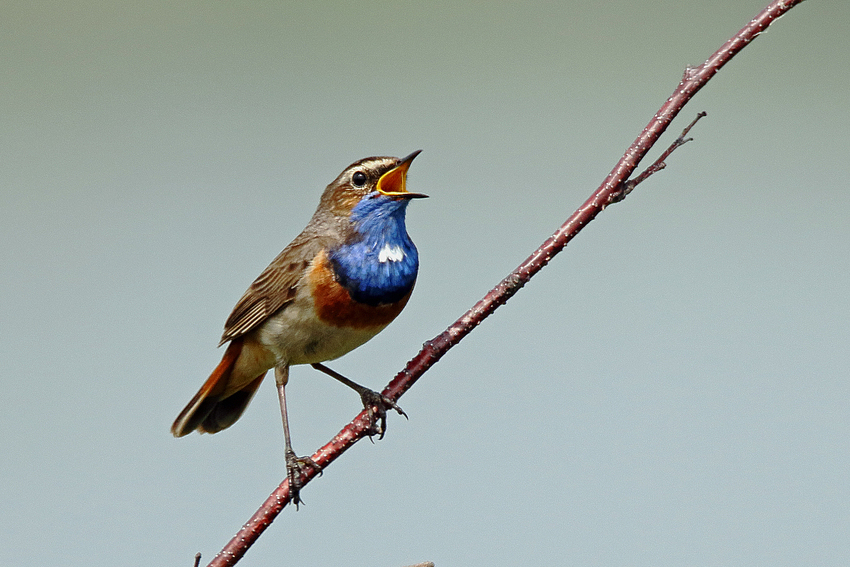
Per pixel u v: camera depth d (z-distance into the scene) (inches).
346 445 307.9
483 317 301.1
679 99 283.7
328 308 366.0
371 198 367.9
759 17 279.0
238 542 271.4
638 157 287.1
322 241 371.6
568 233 295.6
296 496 306.7
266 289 374.0
